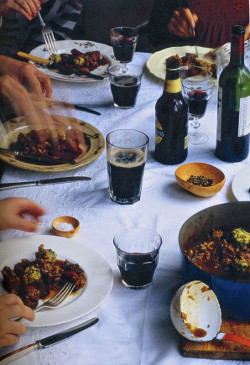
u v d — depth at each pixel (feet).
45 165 4.53
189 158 4.75
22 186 4.37
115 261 3.64
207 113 5.46
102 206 4.18
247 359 2.92
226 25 7.46
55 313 3.13
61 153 4.70
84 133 4.94
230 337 2.96
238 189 4.22
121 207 4.17
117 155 4.06
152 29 7.72
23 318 3.07
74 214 4.10
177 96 4.40
